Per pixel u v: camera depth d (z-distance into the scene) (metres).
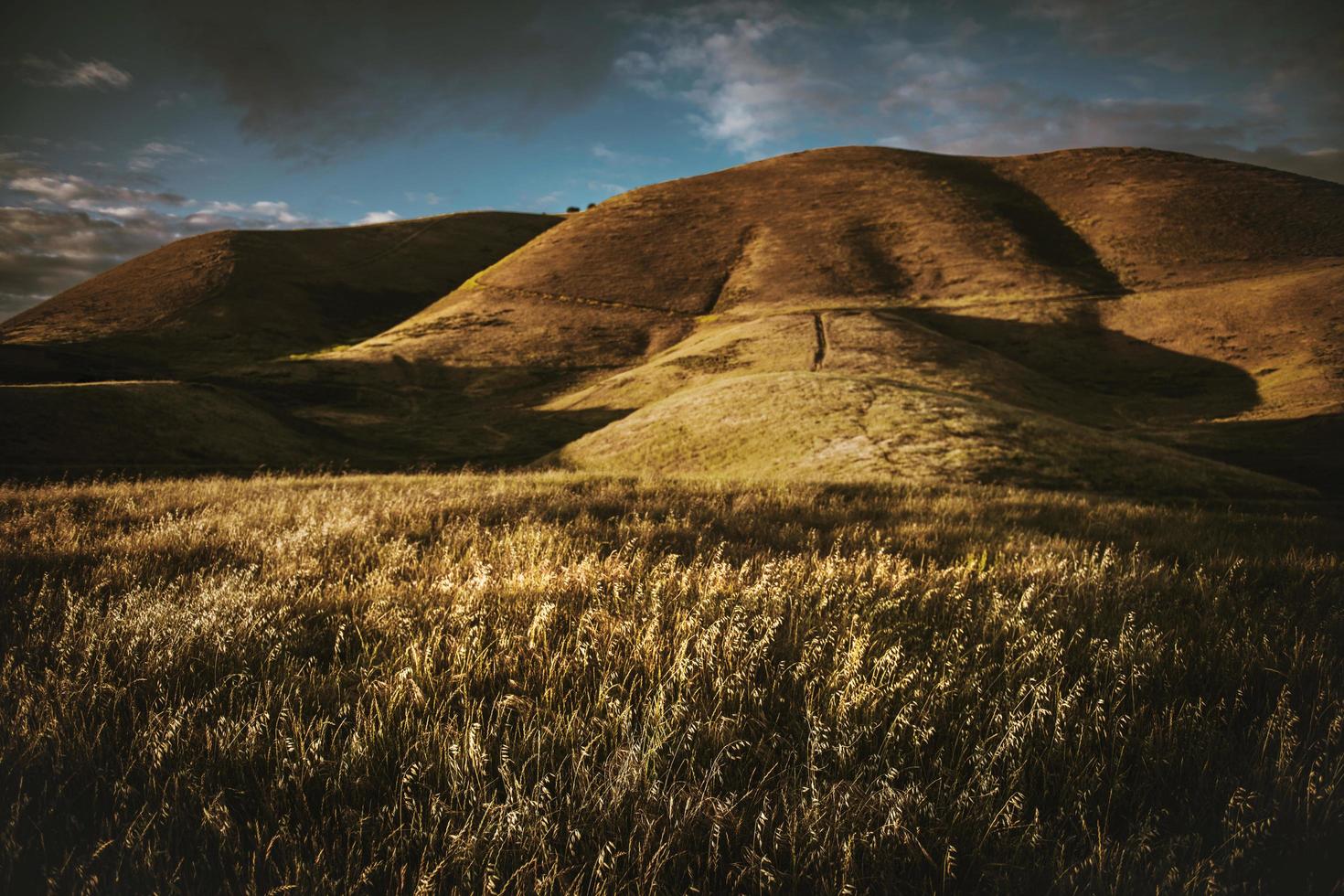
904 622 4.11
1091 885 2.12
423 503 8.99
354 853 2.20
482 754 2.45
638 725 2.85
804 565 5.37
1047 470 26.30
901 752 2.69
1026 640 3.71
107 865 2.16
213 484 13.57
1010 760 2.62
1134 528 9.30
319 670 3.48
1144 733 2.90
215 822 2.27
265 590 4.58
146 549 6.16
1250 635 4.02
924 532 7.85
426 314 114.44
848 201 136.00
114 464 41.09
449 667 3.26
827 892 2.08
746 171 162.50
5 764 2.58
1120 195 128.25
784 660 3.47
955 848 2.23
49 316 117.12
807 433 34.53
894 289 101.88
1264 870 2.21
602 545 6.42
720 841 2.26
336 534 6.68
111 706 3.03
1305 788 2.55
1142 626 4.24
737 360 68.31
